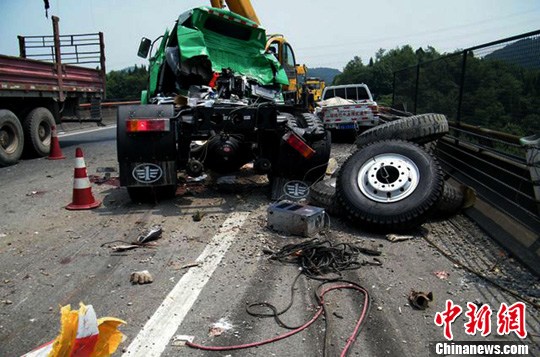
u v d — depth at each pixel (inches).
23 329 130.9
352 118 614.2
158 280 161.8
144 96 374.3
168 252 188.4
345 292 153.0
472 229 221.1
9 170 384.8
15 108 438.0
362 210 209.5
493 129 276.2
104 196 283.9
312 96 582.6
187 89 309.7
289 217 207.6
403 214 204.4
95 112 577.6
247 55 316.2
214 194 285.7
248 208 253.1
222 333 128.1
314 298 148.8
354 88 776.9
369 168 220.1
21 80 414.0
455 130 330.6
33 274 167.8
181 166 273.7
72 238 206.7
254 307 142.6
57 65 477.7
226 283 159.2
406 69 608.1
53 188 310.8
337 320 135.2
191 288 155.0
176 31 307.9
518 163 218.7
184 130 251.4
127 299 147.9
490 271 172.2
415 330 130.6
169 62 301.9
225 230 215.0
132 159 244.8
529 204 202.7
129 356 118.0
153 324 132.7
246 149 326.6
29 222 232.2
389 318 136.6
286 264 175.3
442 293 153.3
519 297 151.1
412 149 221.3
